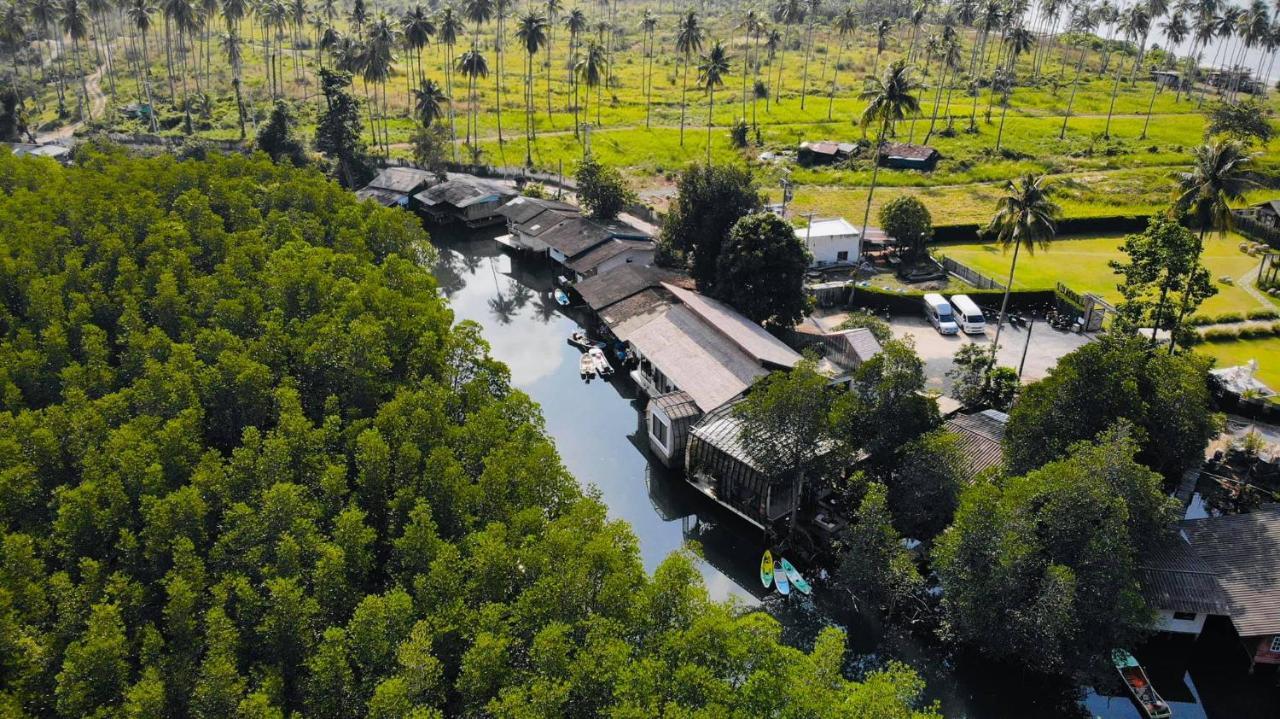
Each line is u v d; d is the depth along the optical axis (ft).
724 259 365.20
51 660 183.83
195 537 210.59
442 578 191.42
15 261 327.88
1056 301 400.67
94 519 212.23
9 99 651.66
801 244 359.25
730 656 160.15
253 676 181.57
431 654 182.80
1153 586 214.28
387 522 229.25
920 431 246.68
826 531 260.42
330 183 455.22
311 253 350.02
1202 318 374.63
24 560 198.08
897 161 616.39
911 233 450.71
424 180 579.48
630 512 287.28
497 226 564.71
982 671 223.10
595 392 360.07
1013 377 315.37
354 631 181.57
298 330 290.15
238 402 257.34
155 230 359.66
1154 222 287.89
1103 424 230.89
